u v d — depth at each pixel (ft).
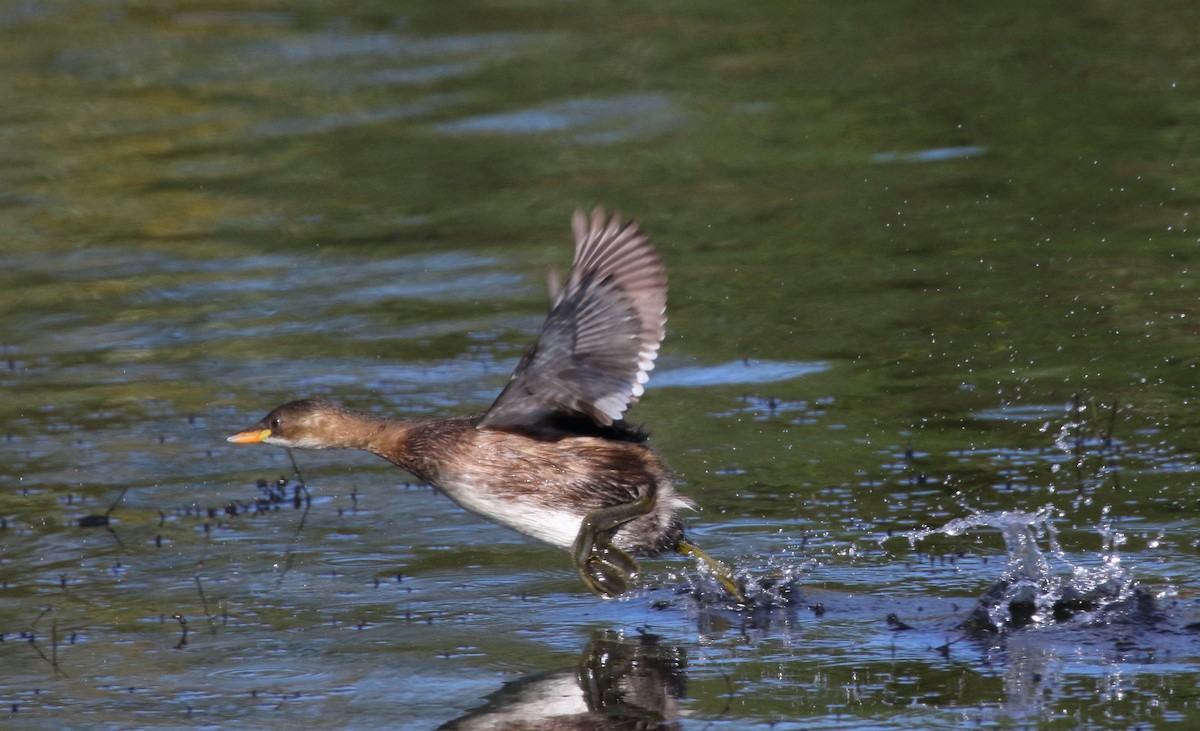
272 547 35.09
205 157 67.31
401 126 69.72
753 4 87.56
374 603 31.96
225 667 29.12
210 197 62.69
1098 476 36.86
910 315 48.37
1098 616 29.91
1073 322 47.01
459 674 28.48
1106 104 67.00
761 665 28.43
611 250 28.55
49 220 60.90
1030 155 61.98
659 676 28.12
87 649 30.04
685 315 49.29
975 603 30.89
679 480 36.55
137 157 67.56
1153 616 29.84
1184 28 77.51
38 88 77.77
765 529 34.78
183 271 55.52
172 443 41.68
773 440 40.09
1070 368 43.78
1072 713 25.91
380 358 47.01
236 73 79.25
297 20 89.97
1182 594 30.66
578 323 28.81
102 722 26.86
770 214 57.57
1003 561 32.89
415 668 28.76
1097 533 33.68
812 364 45.21
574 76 75.61
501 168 63.98
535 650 29.48
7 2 94.99
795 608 31.01
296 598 32.27
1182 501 35.12
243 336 49.34
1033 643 28.96
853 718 26.03
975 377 43.60
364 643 30.01
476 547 34.96
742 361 45.62
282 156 66.95
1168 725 25.34
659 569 33.40
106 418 43.45
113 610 31.91
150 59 82.12
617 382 28.89
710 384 44.16
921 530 34.42
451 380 44.91
